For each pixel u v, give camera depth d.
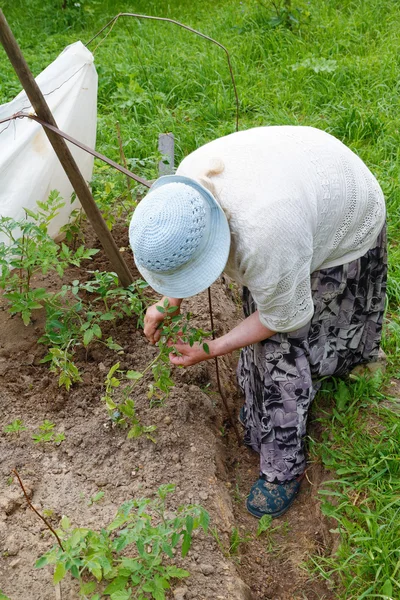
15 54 2.22
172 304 2.39
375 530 2.20
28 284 2.89
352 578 2.14
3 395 2.69
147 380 2.73
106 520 2.23
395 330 3.07
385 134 4.64
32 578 2.06
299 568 2.33
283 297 1.97
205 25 6.94
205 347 2.25
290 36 6.18
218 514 2.35
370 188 2.17
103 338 2.93
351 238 2.19
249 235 1.81
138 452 2.49
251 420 2.68
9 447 2.49
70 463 2.46
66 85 3.00
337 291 2.30
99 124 5.02
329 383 2.81
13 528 2.20
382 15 6.62
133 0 8.23
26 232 2.76
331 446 2.60
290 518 2.52
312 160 1.98
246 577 2.29
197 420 2.67
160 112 5.06
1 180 2.87
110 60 6.15
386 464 2.42
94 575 1.96
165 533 1.94
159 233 1.65
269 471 2.50
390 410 2.70
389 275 3.41
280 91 5.36
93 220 2.71
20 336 2.96
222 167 1.86
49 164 2.97
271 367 2.31
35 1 8.21
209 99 5.32
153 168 4.23
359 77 5.40
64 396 2.70
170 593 2.04
